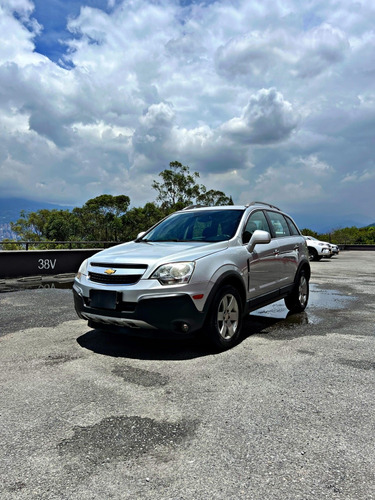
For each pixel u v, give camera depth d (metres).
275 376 3.31
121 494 1.80
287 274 5.70
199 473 1.95
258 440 2.27
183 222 5.26
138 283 3.72
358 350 4.09
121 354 3.94
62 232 47.62
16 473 1.96
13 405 2.76
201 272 3.81
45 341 4.45
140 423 2.49
